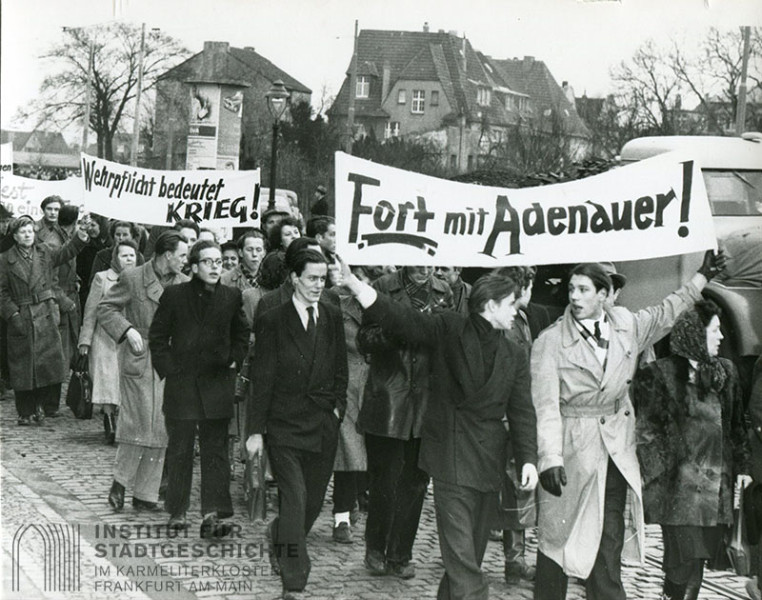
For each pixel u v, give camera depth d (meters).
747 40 15.46
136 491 7.80
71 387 10.38
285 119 25.42
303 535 5.94
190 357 7.03
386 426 6.37
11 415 11.62
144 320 7.93
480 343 5.51
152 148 25.45
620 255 6.09
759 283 10.73
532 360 5.73
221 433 7.18
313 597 6.09
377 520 6.55
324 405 6.08
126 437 7.76
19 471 8.88
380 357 6.49
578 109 20.53
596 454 5.65
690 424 5.68
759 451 5.88
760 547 5.83
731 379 5.78
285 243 9.06
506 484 6.30
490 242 6.05
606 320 5.75
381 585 6.37
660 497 5.67
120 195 10.30
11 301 10.96
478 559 5.59
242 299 7.27
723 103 16.22
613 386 5.66
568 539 5.63
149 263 7.98
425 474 6.50
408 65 33.12
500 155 27.14
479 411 5.46
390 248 5.95
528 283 6.45
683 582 5.71
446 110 31.77
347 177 5.92
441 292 6.77
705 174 11.52
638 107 18.22
